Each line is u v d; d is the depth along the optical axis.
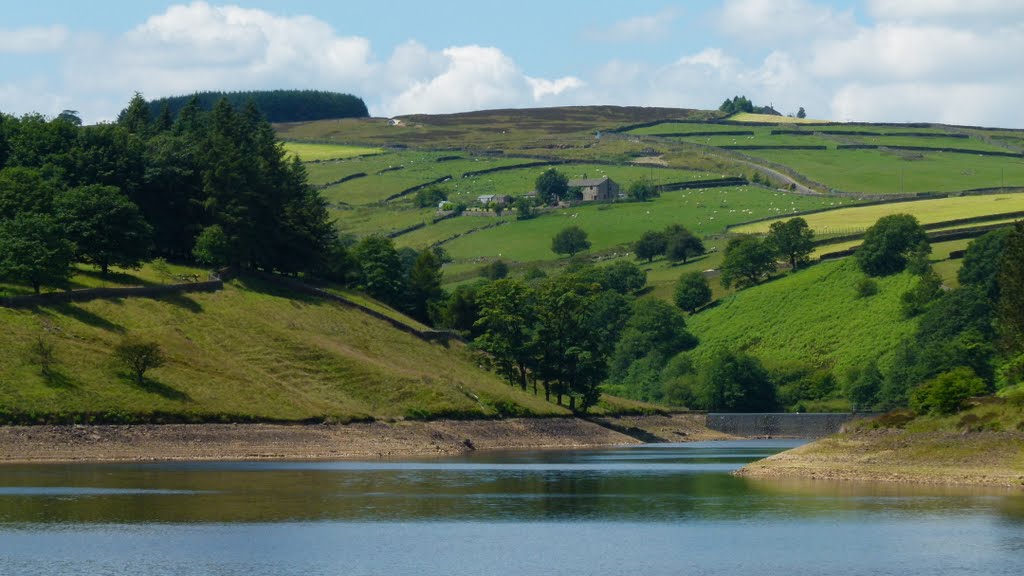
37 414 156.25
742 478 143.75
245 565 88.12
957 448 133.50
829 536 99.75
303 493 124.75
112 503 114.38
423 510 114.69
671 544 97.44
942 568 87.19
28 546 93.19
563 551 94.69
